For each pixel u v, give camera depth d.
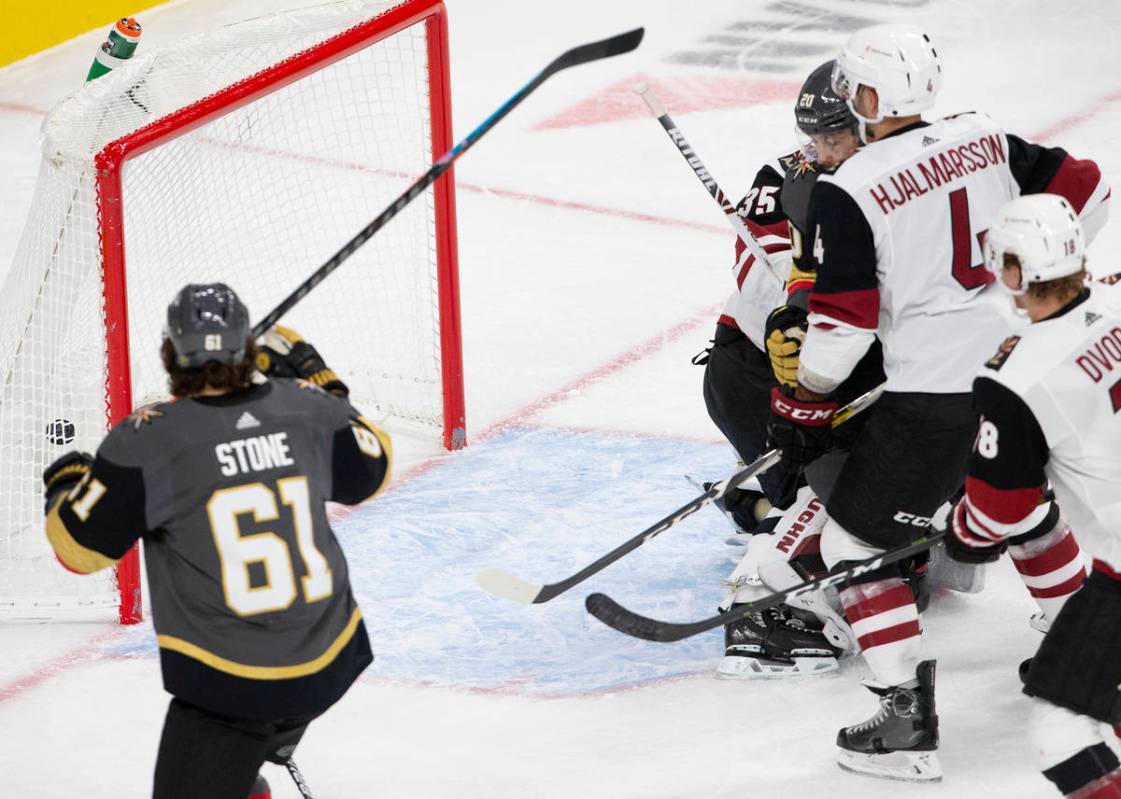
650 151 31.23
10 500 17.44
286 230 24.17
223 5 40.25
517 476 19.47
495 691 14.85
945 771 13.10
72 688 15.11
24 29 37.25
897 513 13.12
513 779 13.27
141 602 16.45
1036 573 14.04
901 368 12.93
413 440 20.66
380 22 18.25
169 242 20.92
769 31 37.25
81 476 10.69
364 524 18.36
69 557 10.28
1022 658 14.80
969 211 12.76
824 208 12.57
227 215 23.14
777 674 14.75
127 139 15.45
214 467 10.21
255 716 10.31
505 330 24.09
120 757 13.83
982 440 11.16
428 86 19.33
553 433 20.66
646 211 28.64
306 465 10.54
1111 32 35.22
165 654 10.36
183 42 18.45
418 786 13.23
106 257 15.52
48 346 17.08
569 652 15.54
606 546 17.61
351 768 13.59
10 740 14.18
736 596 15.11
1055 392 10.79
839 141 13.32
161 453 10.14
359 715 14.50
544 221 28.45
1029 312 11.14
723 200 14.98
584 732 14.04
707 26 37.91
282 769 13.62
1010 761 13.20
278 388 10.73
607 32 38.03
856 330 12.60
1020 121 30.91
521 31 38.56
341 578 10.78
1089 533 11.18
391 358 21.98
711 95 33.81
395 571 17.25
